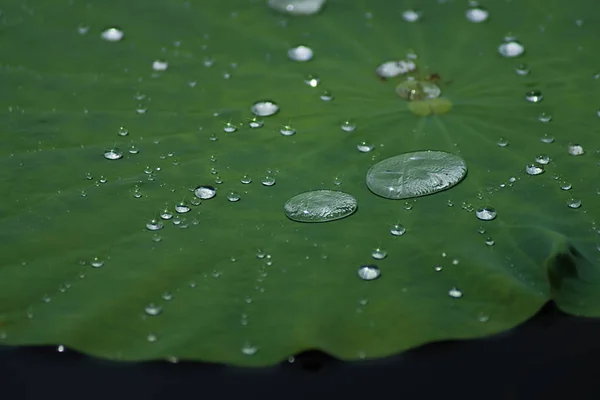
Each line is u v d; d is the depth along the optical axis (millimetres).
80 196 567
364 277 548
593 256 554
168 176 574
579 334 542
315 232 559
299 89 604
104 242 555
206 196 568
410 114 593
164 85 606
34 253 552
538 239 555
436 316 540
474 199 567
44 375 535
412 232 559
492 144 583
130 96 602
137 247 554
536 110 595
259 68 612
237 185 571
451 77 607
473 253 553
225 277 548
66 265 550
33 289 544
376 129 588
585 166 577
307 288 546
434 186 571
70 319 538
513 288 544
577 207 565
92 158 579
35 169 575
